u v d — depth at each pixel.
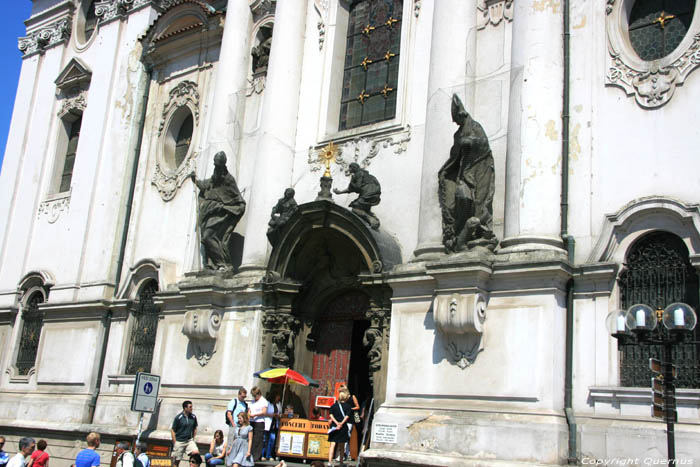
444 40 15.37
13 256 24.52
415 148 16.03
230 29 19.95
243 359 16.53
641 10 14.06
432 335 13.62
